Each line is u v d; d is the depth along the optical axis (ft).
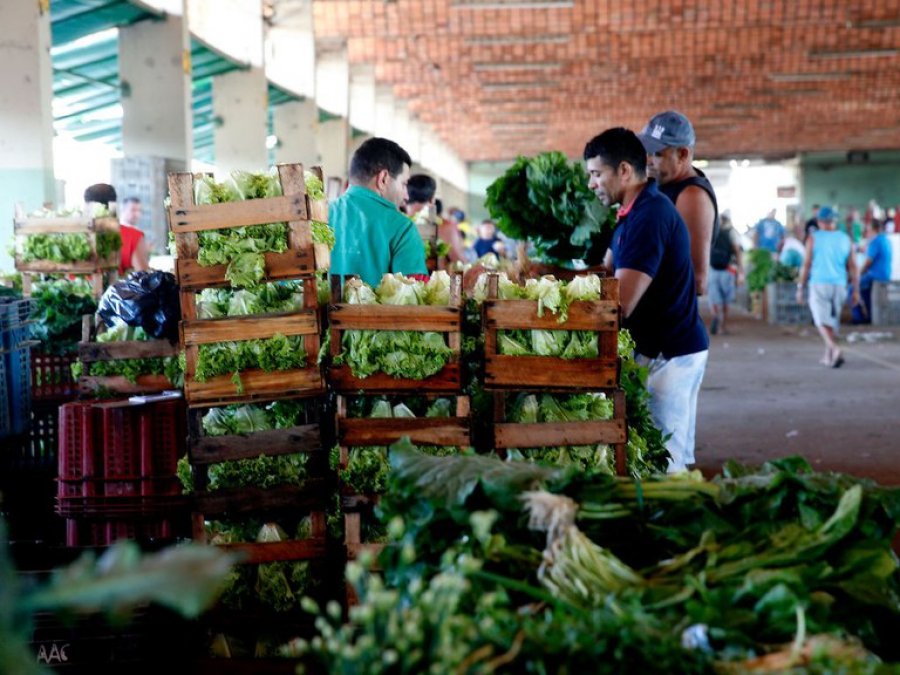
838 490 8.42
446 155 134.82
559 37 68.90
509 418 13.48
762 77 89.97
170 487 15.03
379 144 18.53
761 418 33.83
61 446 14.99
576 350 13.26
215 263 13.26
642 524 8.53
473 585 7.53
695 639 7.04
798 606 6.98
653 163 20.03
